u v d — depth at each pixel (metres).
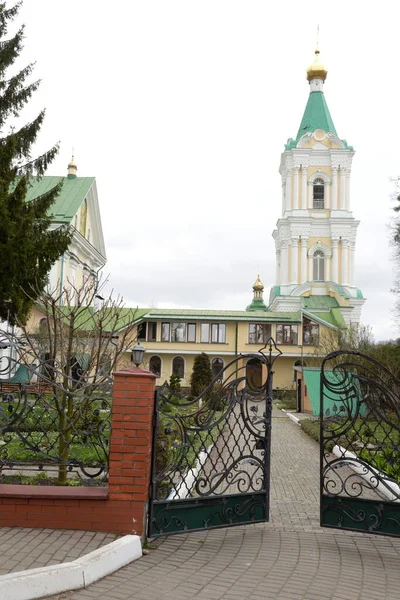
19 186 17.31
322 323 46.22
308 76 57.34
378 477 6.77
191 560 5.74
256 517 7.00
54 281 36.69
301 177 54.72
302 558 5.96
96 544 5.59
